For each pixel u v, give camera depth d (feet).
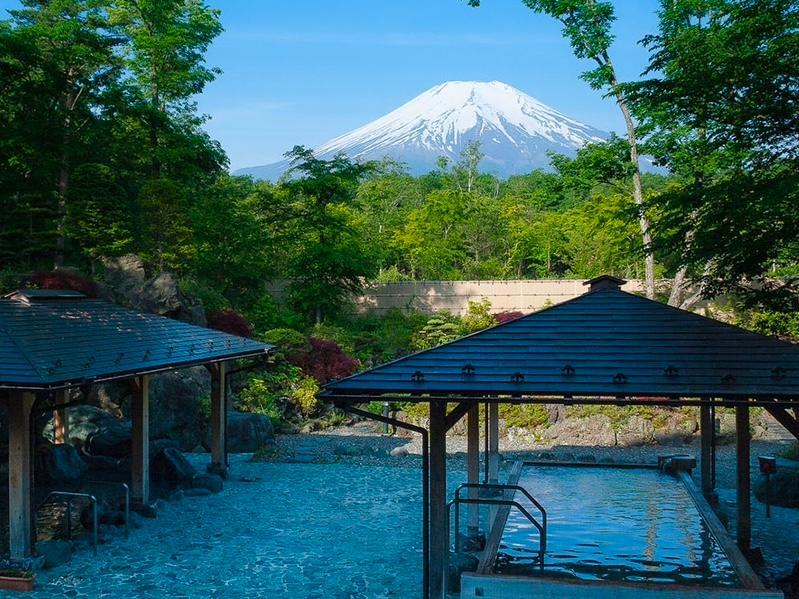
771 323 52.65
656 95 44.98
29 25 107.04
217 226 111.75
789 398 27.30
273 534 43.83
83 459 59.06
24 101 97.40
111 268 88.99
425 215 169.48
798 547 41.39
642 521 40.34
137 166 110.73
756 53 40.14
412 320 119.85
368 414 31.37
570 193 200.13
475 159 249.96
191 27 117.70
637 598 28.53
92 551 40.22
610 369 29.27
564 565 32.99
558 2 94.53
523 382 28.99
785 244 40.78
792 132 41.24
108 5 112.98
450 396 29.40
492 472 46.26
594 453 68.54
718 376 28.40
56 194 97.96
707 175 79.71
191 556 39.75
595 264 142.10
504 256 173.68
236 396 84.07
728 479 58.54
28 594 34.19
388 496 53.01
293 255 124.98
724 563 33.24
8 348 37.93
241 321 93.61
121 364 42.47
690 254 42.14
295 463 64.49
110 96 103.60
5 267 93.09
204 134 124.47
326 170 121.08
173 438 70.44
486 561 32.42
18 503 36.65
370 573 37.29
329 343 96.94
